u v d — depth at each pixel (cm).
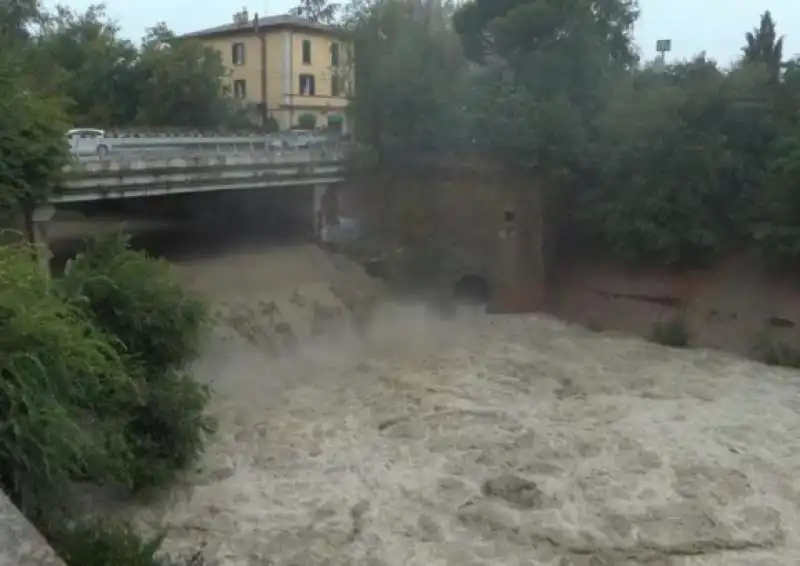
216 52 6575
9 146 2889
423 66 5291
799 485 2806
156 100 6184
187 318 2800
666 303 4731
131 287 2702
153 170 3825
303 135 6069
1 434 1612
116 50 6306
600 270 5044
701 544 2447
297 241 5366
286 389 3712
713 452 3058
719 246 4500
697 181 4516
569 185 5031
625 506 2656
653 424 3331
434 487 2788
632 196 4681
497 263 5162
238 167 4353
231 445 3089
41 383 1683
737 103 4494
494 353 4322
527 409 3503
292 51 7025
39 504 1795
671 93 4722
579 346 4481
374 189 5453
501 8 5497
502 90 5222
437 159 5231
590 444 3125
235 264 4656
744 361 4225
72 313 2238
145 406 2573
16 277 1839
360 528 2525
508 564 2347
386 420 3356
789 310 4288
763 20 6084
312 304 4453
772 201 4284
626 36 5788
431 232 5303
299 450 3067
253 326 4016
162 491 2675
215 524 2522
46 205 3228
